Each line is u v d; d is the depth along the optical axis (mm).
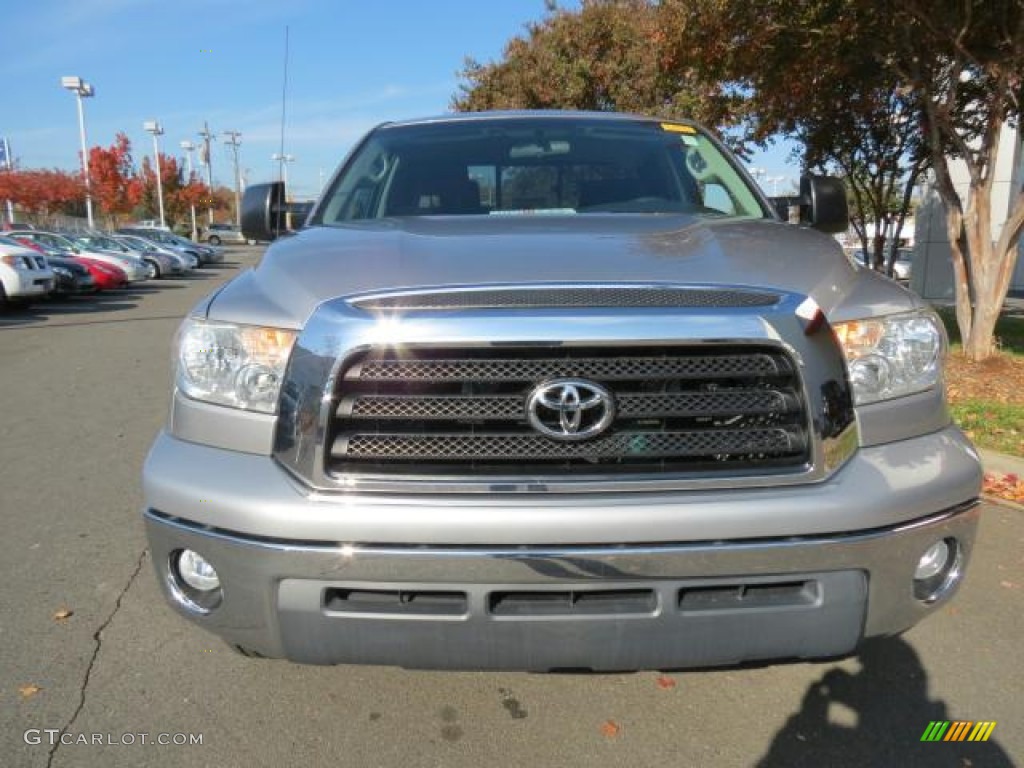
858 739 2473
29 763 2352
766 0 7207
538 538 1947
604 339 1945
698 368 2004
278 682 2760
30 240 23297
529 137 3719
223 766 2350
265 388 2117
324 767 2346
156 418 6648
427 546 1961
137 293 22609
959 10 7086
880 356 2160
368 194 3445
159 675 2801
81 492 4723
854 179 13445
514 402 1993
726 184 3555
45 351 10844
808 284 2168
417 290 2049
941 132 9195
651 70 15312
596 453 1993
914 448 2158
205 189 72125
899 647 2959
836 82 9359
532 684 2746
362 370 1994
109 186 58219
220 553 2064
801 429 2043
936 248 16453
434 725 2533
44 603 3330
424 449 1998
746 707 2627
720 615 2027
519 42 17859
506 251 2299
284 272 2348
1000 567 3590
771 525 1979
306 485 2016
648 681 2766
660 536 1957
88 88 46688
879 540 2037
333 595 2047
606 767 2352
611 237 2484
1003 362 7812
